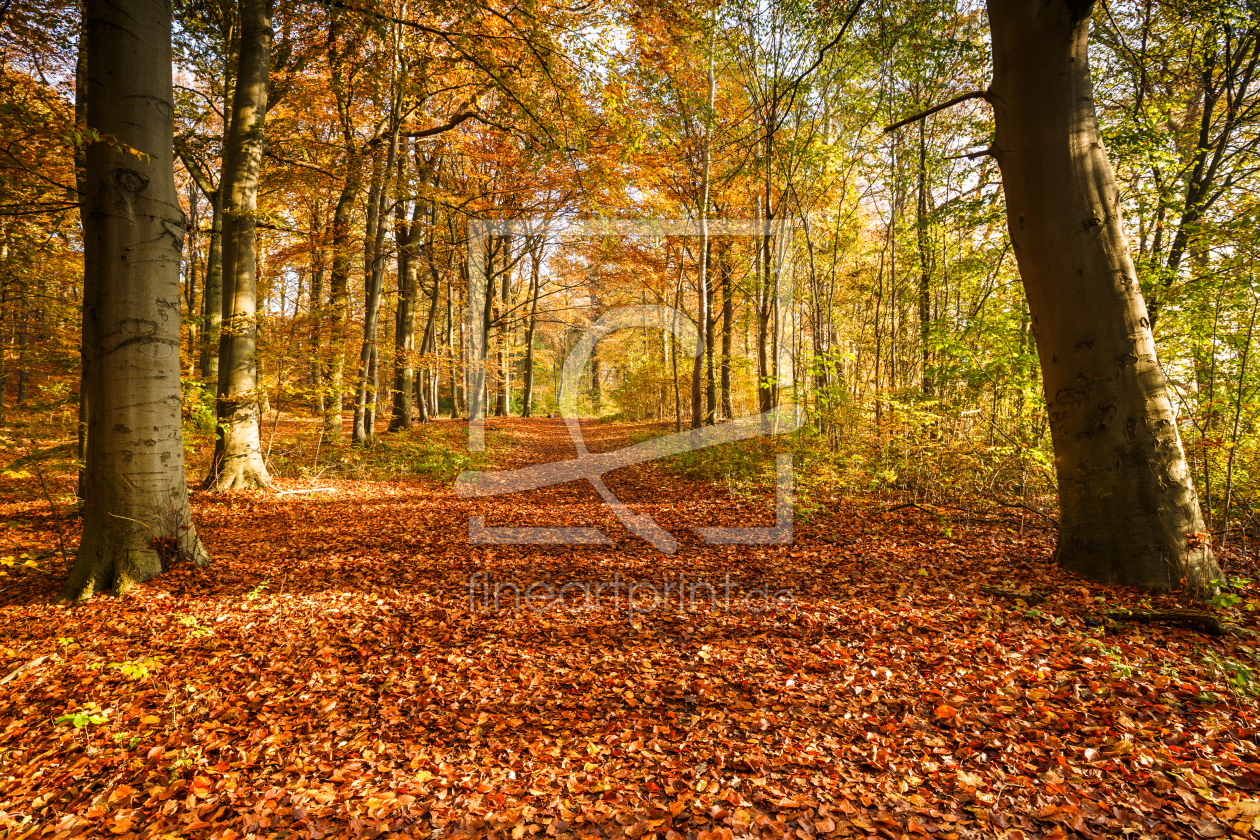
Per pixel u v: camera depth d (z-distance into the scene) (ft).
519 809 8.37
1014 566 17.35
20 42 26.53
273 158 36.60
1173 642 11.93
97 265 16.75
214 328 33.04
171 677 12.08
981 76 38.73
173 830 7.93
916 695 10.80
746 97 45.14
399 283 55.72
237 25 37.24
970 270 33.71
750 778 8.84
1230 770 8.20
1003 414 27.30
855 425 32.71
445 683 12.04
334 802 8.54
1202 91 31.01
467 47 31.73
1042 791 8.03
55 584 17.33
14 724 10.37
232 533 23.47
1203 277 21.86
